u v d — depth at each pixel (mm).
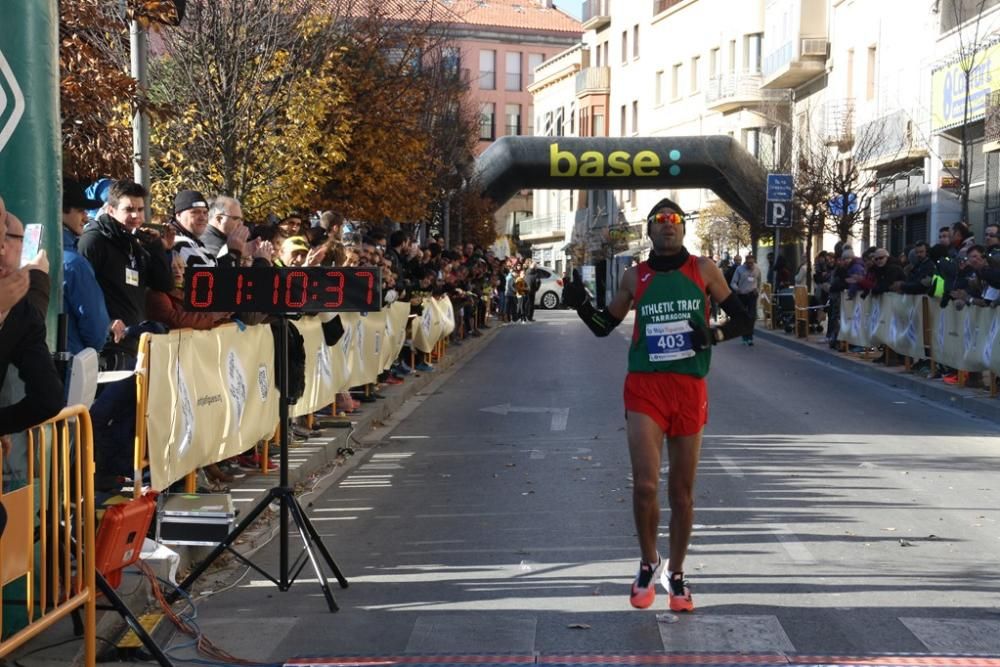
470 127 37188
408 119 21328
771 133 43906
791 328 29094
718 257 46062
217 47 15000
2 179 5316
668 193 58062
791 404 14898
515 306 39438
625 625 5738
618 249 61344
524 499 8875
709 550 7207
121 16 10102
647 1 61531
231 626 5832
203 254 9039
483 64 89062
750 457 10672
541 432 12531
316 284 6312
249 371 8938
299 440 11078
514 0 92688
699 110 54531
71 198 7418
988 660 5137
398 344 16688
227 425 8406
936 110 28406
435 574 6758
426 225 36438
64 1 9578
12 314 4348
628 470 10055
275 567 6992
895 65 33656
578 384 17672
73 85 9562
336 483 9727
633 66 64062
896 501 8695
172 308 8266
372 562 7066
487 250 38750
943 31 30062
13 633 4500
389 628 5758
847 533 7648
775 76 42281
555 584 6500
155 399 6918
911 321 17547
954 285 16484
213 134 15008
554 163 34500
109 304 7578
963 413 14008
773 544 7352
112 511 5066
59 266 5570
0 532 4172
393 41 21375
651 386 5938
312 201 19078
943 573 6668
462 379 18938
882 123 32906
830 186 30828
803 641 5457
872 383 17656
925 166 30500
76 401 4848
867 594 6242
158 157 15344
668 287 5973
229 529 6461
